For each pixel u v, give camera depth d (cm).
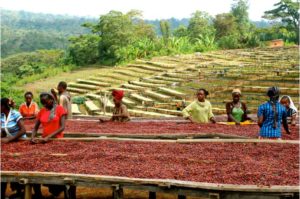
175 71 3597
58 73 4638
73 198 738
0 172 682
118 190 633
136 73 3806
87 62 5216
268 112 896
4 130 908
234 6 7894
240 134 985
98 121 1287
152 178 636
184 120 1268
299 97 2188
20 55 7219
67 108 1199
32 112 1269
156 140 903
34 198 784
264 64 3294
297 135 996
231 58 4003
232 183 602
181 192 600
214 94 2442
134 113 2191
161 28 6588
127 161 739
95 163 730
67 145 869
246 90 2514
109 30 5144
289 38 6350
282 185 587
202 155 770
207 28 6612
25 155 798
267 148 818
